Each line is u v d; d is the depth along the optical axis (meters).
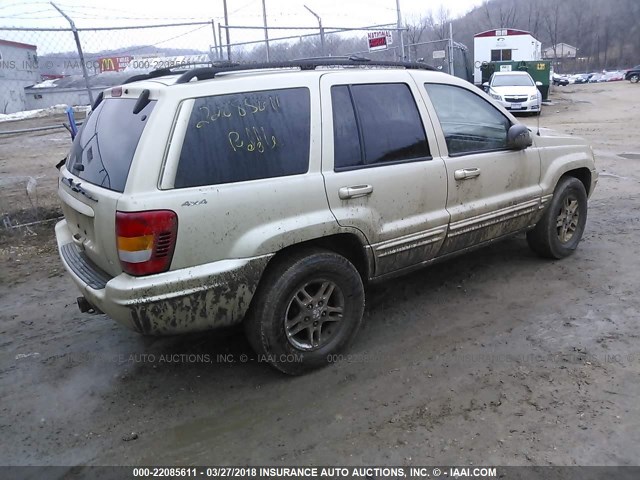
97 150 3.42
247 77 3.27
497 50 30.08
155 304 2.92
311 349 3.51
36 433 3.09
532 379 3.36
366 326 4.15
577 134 14.71
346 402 3.24
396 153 3.78
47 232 6.93
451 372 3.49
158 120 2.96
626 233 5.98
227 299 3.12
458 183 4.11
